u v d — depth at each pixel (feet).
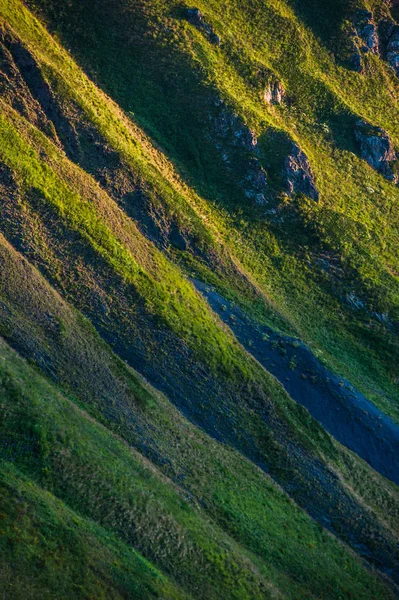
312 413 173.88
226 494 137.69
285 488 150.20
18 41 206.49
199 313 179.22
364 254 236.02
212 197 228.43
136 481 124.98
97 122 209.56
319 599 127.54
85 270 165.17
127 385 147.95
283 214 232.73
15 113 188.85
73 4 247.29
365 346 209.15
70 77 220.64
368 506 155.02
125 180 202.80
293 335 195.52
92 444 126.00
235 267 206.80
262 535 133.39
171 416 148.97
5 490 104.06
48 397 129.18
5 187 165.78
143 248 188.44
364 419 178.50
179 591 110.01
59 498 112.57
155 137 235.20
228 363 167.53
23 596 92.79
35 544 99.55
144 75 248.73
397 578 144.46
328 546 141.18
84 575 100.58
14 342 138.10
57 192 175.42
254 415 160.45
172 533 119.34
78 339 149.38
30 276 152.97
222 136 242.37
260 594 119.03
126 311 163.73
